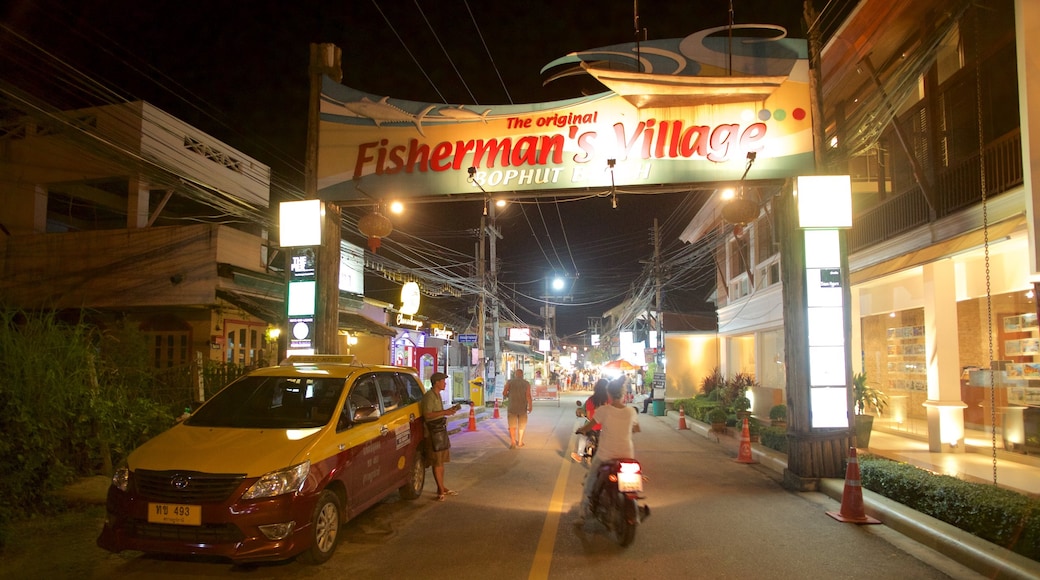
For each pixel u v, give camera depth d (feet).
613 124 33.71
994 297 36.55
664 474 36.17
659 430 63.52
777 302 62.90
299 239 35.29
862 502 25.14
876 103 34.09
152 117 49.26
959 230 35.12
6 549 20.26
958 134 35.78
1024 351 33.96
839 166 34.91
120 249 48.60
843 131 34.22
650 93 33.22
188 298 47.06
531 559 20.18
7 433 23.49
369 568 19.34
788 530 23.68
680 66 33.12
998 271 34.71
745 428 41.39
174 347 49.32
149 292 47.78
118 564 19.34
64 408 26.45
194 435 20.57
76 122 33.22
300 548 18.40
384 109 36.01
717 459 42.24
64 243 49.32
